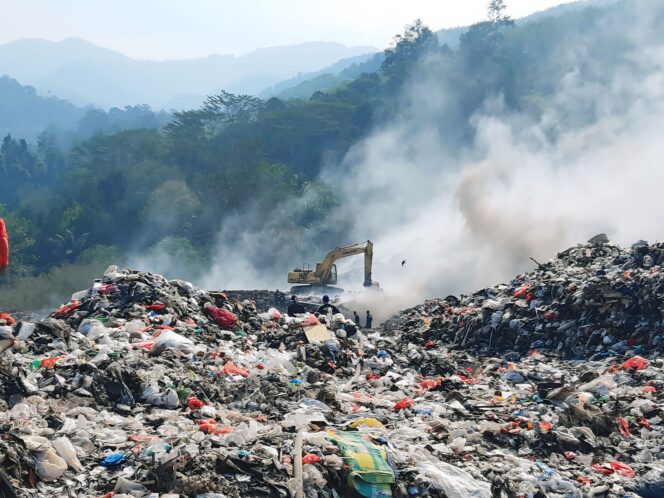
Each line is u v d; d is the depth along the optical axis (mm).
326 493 8969
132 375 12484
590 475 11195
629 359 19000
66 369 12492
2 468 8289
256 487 8750
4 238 11547
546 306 23484
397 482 9469
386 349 21141
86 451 9609
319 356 18094
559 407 14844
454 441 11672
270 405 12922
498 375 19344
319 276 43625
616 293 22047
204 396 12727
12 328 14547
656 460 12109
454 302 29609
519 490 10008
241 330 19359
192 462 8961
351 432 11102
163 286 19953
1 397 11023
